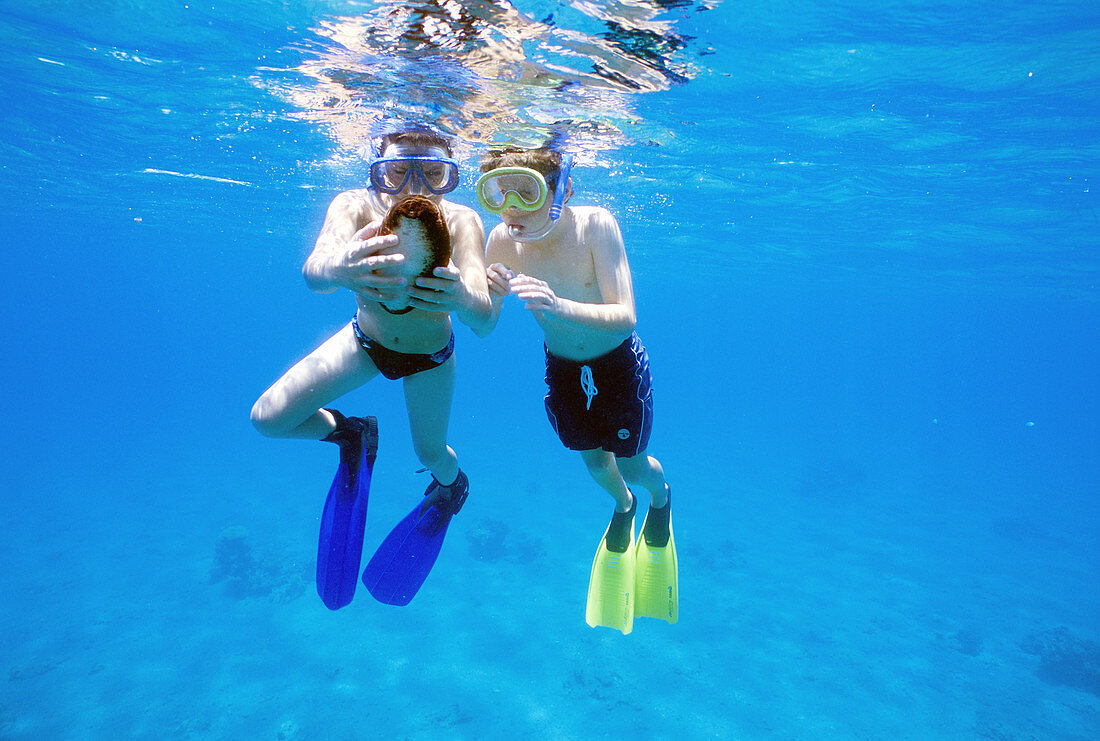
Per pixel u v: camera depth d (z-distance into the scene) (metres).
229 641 14.34
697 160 11.07
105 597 17.05
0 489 30.11
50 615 16.00
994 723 12.33
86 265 56.88
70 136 12.12
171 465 35.66
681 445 44.75
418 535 3.95
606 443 3.79
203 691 12.48
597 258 3.28
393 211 1.78
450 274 1.85
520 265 3.52
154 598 16.88
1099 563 22.94
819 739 11.52
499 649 13.84
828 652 14.50
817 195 14.31
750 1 5.26
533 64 6.10
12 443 44.69
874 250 22.94
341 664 13.26
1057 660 14.38
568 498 27.52
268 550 19.98
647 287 50.94
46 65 8.08
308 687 12.52
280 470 34.25
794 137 9.64
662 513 4.57
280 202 18.22
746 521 24.94
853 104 8.12
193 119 10.02
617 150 10.14
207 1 5.50
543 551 19.88
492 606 15.83
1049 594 19.47
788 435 55.69
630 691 12.55
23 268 63.97
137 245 38.16
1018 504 32.91
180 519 24.45
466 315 2.31
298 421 2.97
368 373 3.07
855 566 20.53
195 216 23.72
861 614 16.77
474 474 32.41
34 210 25.81
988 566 21.72
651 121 8.46
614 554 4.33
